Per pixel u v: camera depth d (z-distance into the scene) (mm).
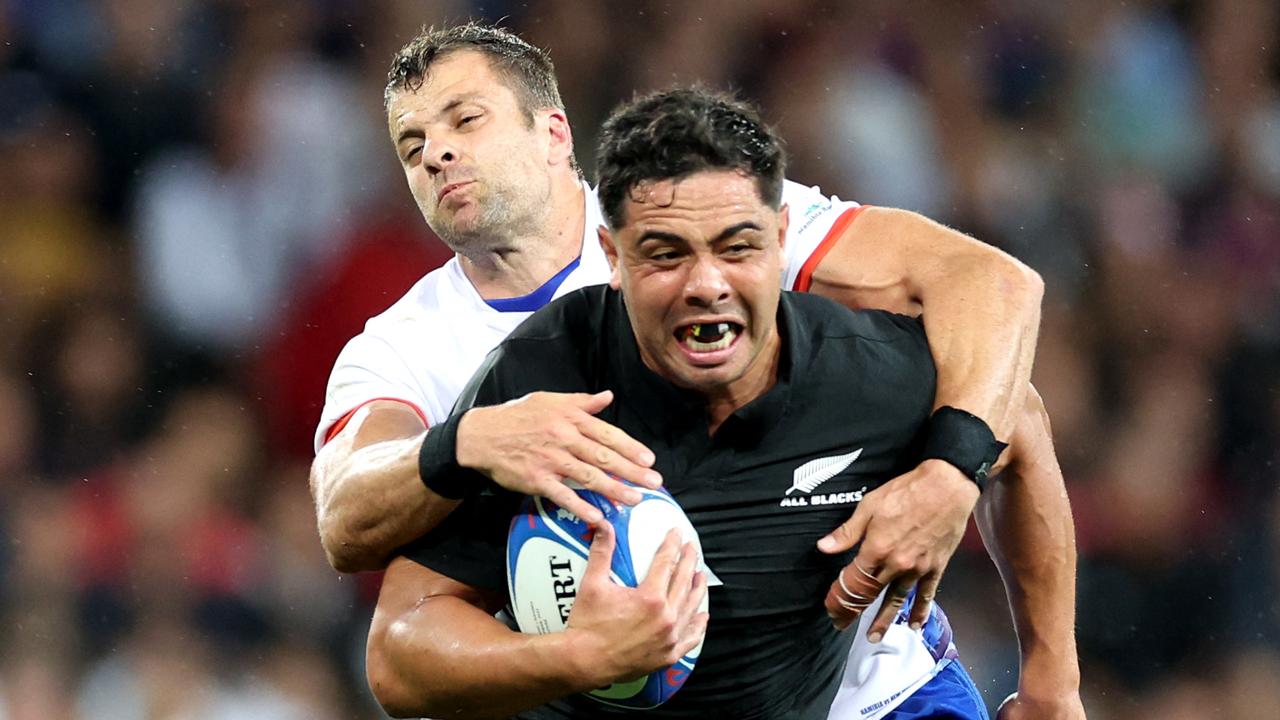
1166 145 37656
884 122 35000
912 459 12359
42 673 27141
